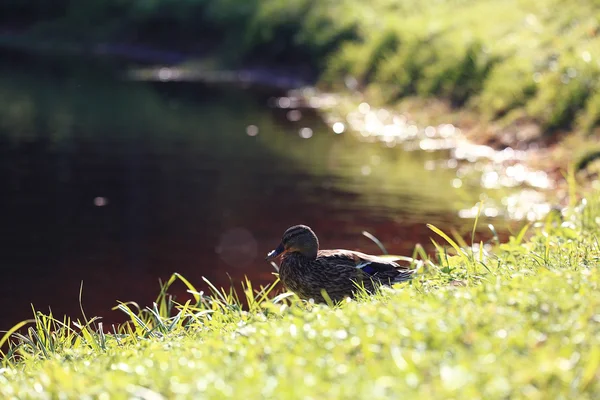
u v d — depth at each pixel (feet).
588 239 27.76
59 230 43.83
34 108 83.35
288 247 29.25
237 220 45.37
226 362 16.58
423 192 50.57
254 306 25.02
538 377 13.85
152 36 124.57
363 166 57.82
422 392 13.61
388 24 85.61
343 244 40.75
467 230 42.50
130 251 40.32
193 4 120.06
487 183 51.83
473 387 13.58
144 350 20.39
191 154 62.64
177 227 44.24
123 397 15.49
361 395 13.69
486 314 16.88
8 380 20.03
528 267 23.34
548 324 16.33
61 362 20.61
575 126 54.60
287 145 65.36
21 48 132.67
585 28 65.21
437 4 93.20
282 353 16.51
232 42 109.09
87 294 34.78
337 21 95.25
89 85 98.22
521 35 71.36
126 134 70.54
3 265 38.19
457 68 70.69
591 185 47.03
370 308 18.83
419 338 15.93
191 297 34.53
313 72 92.32
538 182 50.78
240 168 57.93
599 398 13.46
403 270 28.81
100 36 133.18
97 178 55.36
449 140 63.05
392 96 75.36
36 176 55.98
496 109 62.44
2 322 31.81
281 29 100.89
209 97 88.84
